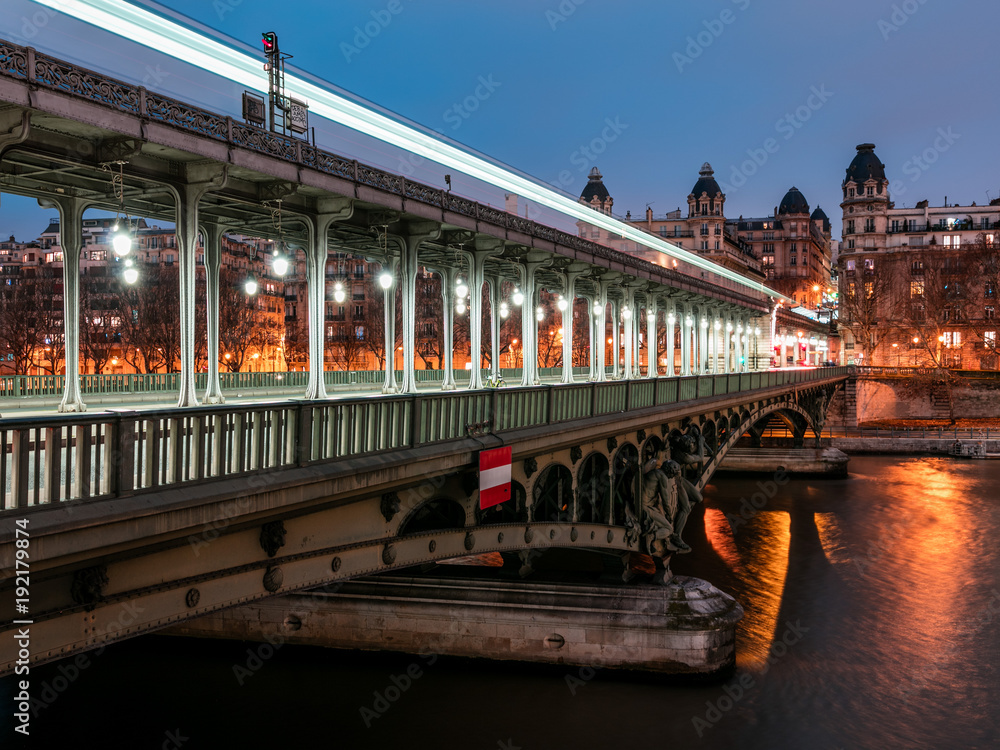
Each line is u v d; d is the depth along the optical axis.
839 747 20.97
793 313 88.19
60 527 8.62
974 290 118.62
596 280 31.53
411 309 19.66
